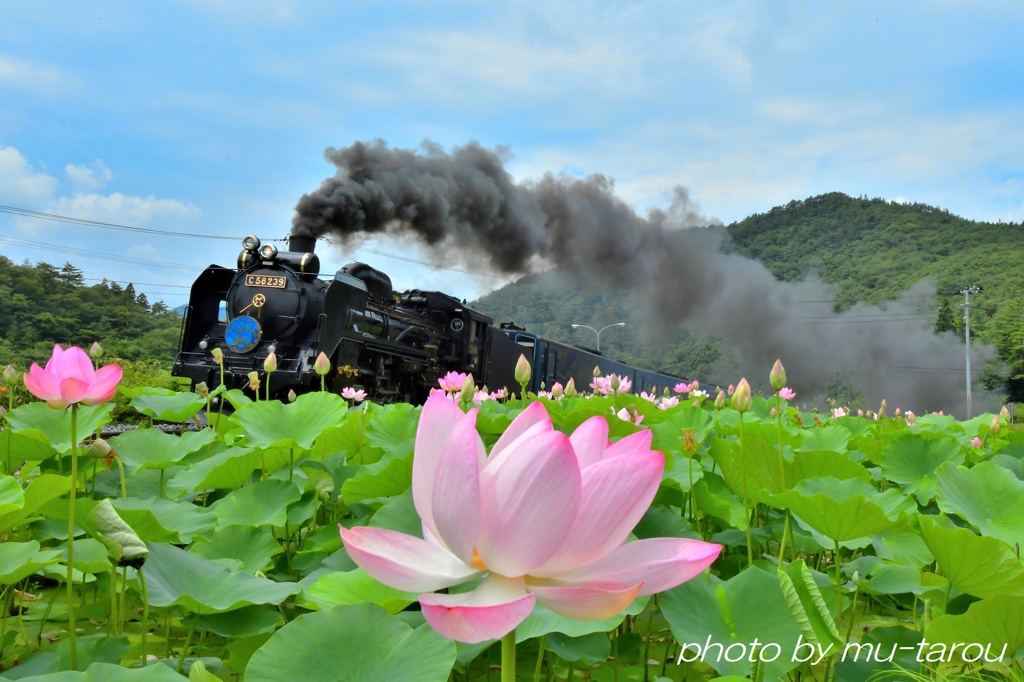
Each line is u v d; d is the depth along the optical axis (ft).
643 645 8.71
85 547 7.43
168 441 11.48
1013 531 8.14
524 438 3.19
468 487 3.07
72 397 6.28
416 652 4.76
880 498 8.63
